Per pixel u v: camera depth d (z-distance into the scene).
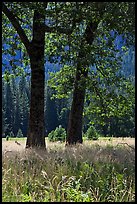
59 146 19.59
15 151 13.62
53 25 17.14
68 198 7.30
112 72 21.38
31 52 18.59
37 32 18.41
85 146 17.70
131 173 9.88
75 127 21.88
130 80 22.59
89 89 19.78
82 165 10.36
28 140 18.44
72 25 17.27
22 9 17.64
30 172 9.53
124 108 22.97
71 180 8.02
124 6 16.33
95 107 23.39
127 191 7.97
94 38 20.44
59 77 23.62
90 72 21.70
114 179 8.49
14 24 18.27
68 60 16.97
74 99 21.97
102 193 8.03
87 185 8.62
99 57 17.52
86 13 16.31
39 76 18.64
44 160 10.72
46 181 8.41
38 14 17.97
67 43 16.89
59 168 9.86
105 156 12.20
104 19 16.55
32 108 18.62
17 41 20.92
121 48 22.06
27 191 8.01
